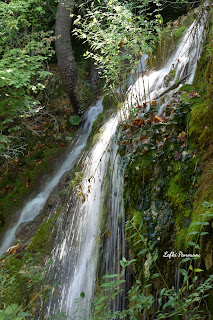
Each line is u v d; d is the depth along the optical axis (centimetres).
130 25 429
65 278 452
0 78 582
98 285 378
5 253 543
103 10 802
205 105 334
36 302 434
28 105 652
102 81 912
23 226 655
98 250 400
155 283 286
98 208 439
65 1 760
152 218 319
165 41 580
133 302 268
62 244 498
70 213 518
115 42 430
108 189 421
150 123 377
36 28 954
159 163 340
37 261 497
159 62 574
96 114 816
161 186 327
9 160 870
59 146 828
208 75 353
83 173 524
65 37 795
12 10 725
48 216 597
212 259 252
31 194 751
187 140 331
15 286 441
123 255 350
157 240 300
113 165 399
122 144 390
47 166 781
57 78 952
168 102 387
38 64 669
